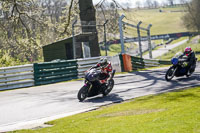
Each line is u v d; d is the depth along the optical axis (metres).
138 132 12.85
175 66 32.62
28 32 77.12
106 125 15.34
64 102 25.56
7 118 21.28
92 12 58.66
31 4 71.50
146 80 34.88
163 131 12.46
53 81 42.44
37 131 16.39
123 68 50.06
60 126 16.84
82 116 19.34
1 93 34.34
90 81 25.48
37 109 23.52
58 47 82.69
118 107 21.08
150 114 16.97
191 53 32.84
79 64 45.75
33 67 40.72
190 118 14.30
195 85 28.39
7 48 84.94
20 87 39.38
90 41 56.28
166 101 21.27
